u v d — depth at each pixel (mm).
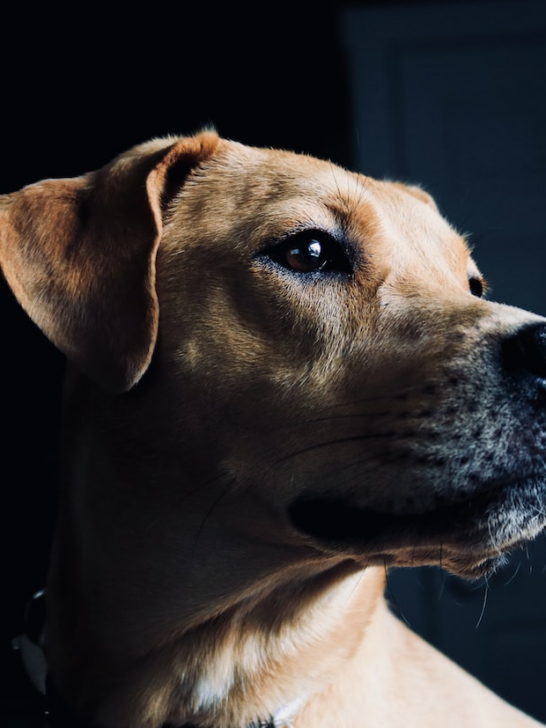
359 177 546
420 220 534
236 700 496
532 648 1078
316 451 470
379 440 460
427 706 522
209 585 492
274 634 499
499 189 1189
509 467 445
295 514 475
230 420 482
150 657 498
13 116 1341
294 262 491
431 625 1084
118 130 1345
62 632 519
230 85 1296
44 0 1315
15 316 1395
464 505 449
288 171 514
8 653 1240
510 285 1174
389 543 457
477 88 1203
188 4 1302
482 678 1076
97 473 511
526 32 1205
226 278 492
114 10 1317
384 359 473
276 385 478
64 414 549
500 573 1079
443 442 449
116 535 503
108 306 491
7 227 499
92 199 514
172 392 490
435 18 1212
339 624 508
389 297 487
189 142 520
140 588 498
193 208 514
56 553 539
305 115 1264
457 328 467
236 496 484
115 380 483
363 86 1214
